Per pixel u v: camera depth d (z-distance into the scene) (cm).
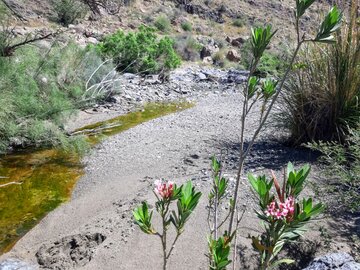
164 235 163
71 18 1903
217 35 2830
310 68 599
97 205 537
